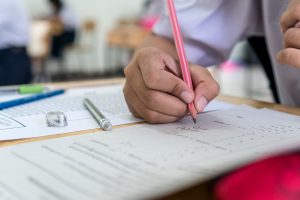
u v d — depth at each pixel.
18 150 0.32
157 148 0.32
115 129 0.40
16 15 1.54
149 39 0.61
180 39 0.44
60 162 0.29
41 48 3.33
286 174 0.21
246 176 0.21
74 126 0.41
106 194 0.22
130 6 5.31
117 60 5.25
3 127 0.41
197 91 0.42
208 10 0.60
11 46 1.53
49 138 0.37
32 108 0.52
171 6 0.44
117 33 4.05
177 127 0.40
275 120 0.43
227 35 0.62
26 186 0.24
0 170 0.27
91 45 5.12
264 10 0.61
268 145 0.33
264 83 2.92
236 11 0.62
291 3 0.41
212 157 0.29
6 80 1.54
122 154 0.31
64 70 4.89
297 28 0.38
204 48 0.62
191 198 0.20
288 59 0.38
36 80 3.31
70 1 4.90
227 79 3.26
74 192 0.23
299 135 0.36
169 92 0.42
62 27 4.44
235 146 0.33
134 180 0.24
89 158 0.30
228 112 0.47
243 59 3.17
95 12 5.10
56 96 0.62
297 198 0.19
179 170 0.26
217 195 0.20
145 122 0.43
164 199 0.21
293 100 0.62
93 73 5.10
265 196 0.19
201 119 0.44
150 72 0.41
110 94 0.62
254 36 0.70
